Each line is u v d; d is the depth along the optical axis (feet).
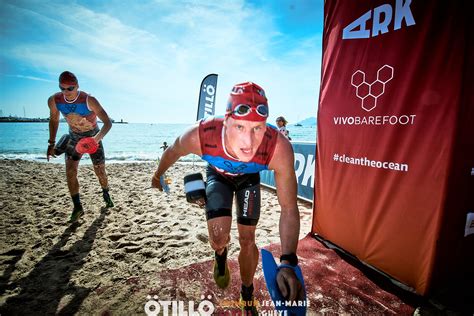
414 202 7.04
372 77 7.97
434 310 6.48
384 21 7.51
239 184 5.97
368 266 8.48
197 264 8.38
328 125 9.94
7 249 9.36
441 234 6.59
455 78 5.94
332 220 10.01
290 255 4.25
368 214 8.39
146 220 12.55
